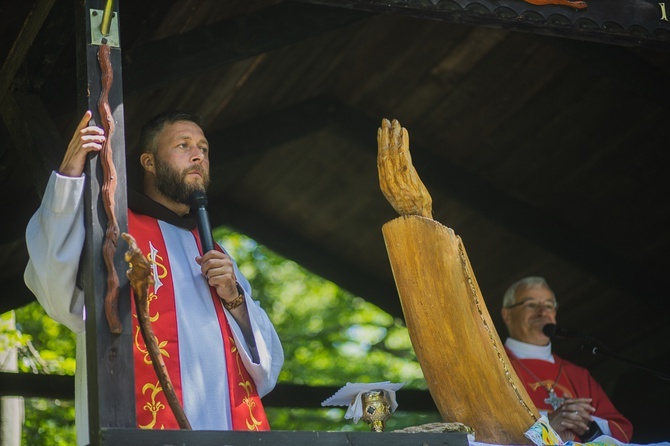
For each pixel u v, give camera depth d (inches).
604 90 392.5
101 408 184.5
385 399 221.6
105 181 199.8
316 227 466.3
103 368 187.2
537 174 432.5
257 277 766.5
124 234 189.6
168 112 258.1
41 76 287.1
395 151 234.7
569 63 387.9
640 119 397.4
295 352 746.8
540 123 414.0
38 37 277.3
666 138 401.4
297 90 414.0
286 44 332.2
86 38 207.6
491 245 454.0
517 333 367.9
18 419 417.1
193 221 252.5
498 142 426.9
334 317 764.6
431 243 227.6
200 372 228.2
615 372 462.3
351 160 438.3
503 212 440.5
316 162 438.9
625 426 352.2
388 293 477.4
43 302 217.9
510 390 221.9
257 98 402.0
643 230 434.9
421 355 225.5
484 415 220.2
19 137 282.7
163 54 317.7
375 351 761.0
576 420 312.7
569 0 255.6
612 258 443.8
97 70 206.4
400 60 407.8
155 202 248.1
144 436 181.3
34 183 272.7
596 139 411.2
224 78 371.6
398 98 425.1
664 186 417.4
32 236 210.1
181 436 183.5
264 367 238.1
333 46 393.7
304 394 417.4
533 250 449.4
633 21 261.1
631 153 410.6
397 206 233.8
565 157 422.3
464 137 429.7
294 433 191.2
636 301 450.3
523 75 398.9
